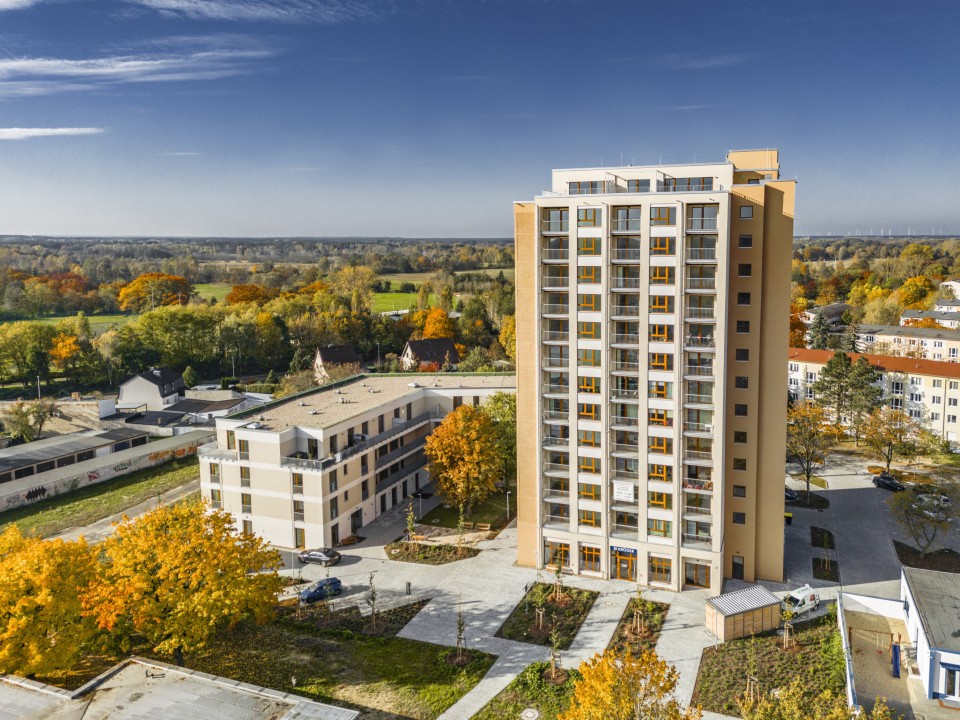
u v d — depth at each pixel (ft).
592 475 210.79
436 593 208.23
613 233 197.47
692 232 190.39
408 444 294.05
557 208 204.03
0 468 307.37
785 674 163.63
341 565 228.43
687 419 200.44
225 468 249.55
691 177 200.03
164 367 540.93
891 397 375.66
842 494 283.38
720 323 190.60
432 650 178.19
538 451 214.69
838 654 170.91
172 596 158.71
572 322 205.36
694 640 179.73
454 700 157.07
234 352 607.37
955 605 170.81
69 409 423.64
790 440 280.10
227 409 447.01
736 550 210.38
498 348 589.73
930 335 501.56
